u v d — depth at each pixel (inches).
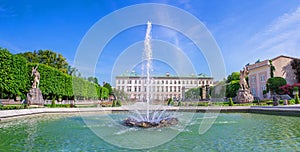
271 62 1475.1
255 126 384.2
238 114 645.9
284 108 611.2
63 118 536.1
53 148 236.7
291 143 254.1
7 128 370.3
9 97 920.3
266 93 1430.9
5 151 224.7
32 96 843.4
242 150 227.9
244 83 1058.1
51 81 1080.2
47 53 1868.8
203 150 229.1
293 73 1499.8
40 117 567.2
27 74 943.7
